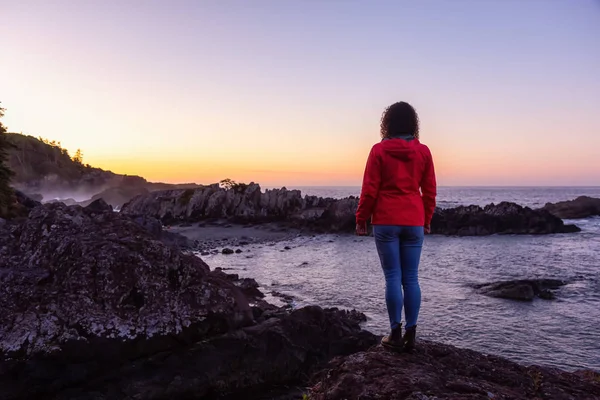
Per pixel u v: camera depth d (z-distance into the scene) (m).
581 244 46.44
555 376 5.00
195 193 73.19
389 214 4.60
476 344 15.57
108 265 11.01
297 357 12.14
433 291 23.56
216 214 71.38
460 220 58.62
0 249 11.67
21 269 10.94
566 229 59.16
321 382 4.94
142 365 10.48
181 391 10.62
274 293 22.69
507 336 16.38
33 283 10.61
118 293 10.78
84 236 11.84
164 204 72.38
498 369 4.96
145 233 12.57
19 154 188.88
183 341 11.05
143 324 10.65
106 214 13.12
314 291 23.55
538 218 58.75
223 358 11.30
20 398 9.38
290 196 73.81
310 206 73.69
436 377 4.45
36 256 11.51
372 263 33.44
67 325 10.02
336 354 12.62
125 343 10.33
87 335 10.04
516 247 43.88
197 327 11.21
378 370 4.59
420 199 4.72
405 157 4.55
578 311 19.70
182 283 11.59
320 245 46.06
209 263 33.38
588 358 14.33
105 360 10.15
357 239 51.94
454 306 20.44
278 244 46.81
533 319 18.48
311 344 12.54
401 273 4.87
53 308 10.18
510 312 19.50
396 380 4.30
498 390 4.27
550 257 36.72
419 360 4.89
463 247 44.03
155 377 10.48
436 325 17.62
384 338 5.21
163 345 10.79
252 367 11.58
